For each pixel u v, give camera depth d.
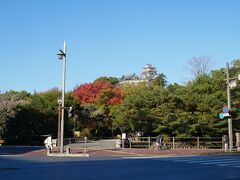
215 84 46.44
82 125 66.25
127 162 22.84
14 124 53.28
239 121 43.56
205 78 48.12
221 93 44.66
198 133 43.84
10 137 52.94
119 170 18.28
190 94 45.44
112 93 71.56
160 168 19.33
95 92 75.88
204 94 45.88
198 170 18.55
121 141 41.62
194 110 44.59
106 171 17.80
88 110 66.94
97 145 45.22
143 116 44.41
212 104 43.50
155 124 44.31
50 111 55.84
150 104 45.09
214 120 43.09
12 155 31.69
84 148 37.72
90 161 23.62
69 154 30.14
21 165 20.84
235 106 43.84
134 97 45.72
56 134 55.03
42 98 59.06
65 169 18.59
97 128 68.88
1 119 55.16
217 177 15.94
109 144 47.28
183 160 24.72
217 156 28.91
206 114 43.22
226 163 22.48
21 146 46.16
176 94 45.28
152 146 40.78
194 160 24.70
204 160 24.72
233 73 47.47
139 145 41.34
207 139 42.53
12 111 56.12
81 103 71.62
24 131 53.88
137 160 24.53
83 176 15.83
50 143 32.88
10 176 15.77
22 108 55.09
